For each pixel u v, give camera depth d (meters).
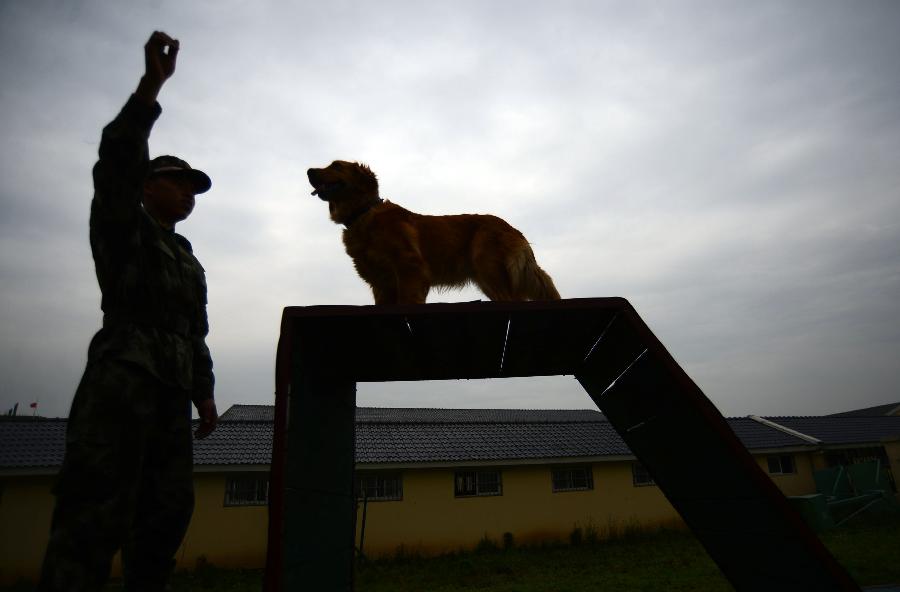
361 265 3.88
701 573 8.58
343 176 3.89
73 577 1.48
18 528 10.31
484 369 3.72
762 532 2.54
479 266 4.02
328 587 2.88
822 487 15.73
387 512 12.30
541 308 2.42
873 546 10.11
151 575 1.90
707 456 2.58
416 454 13.45
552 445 14.80
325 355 2.80
